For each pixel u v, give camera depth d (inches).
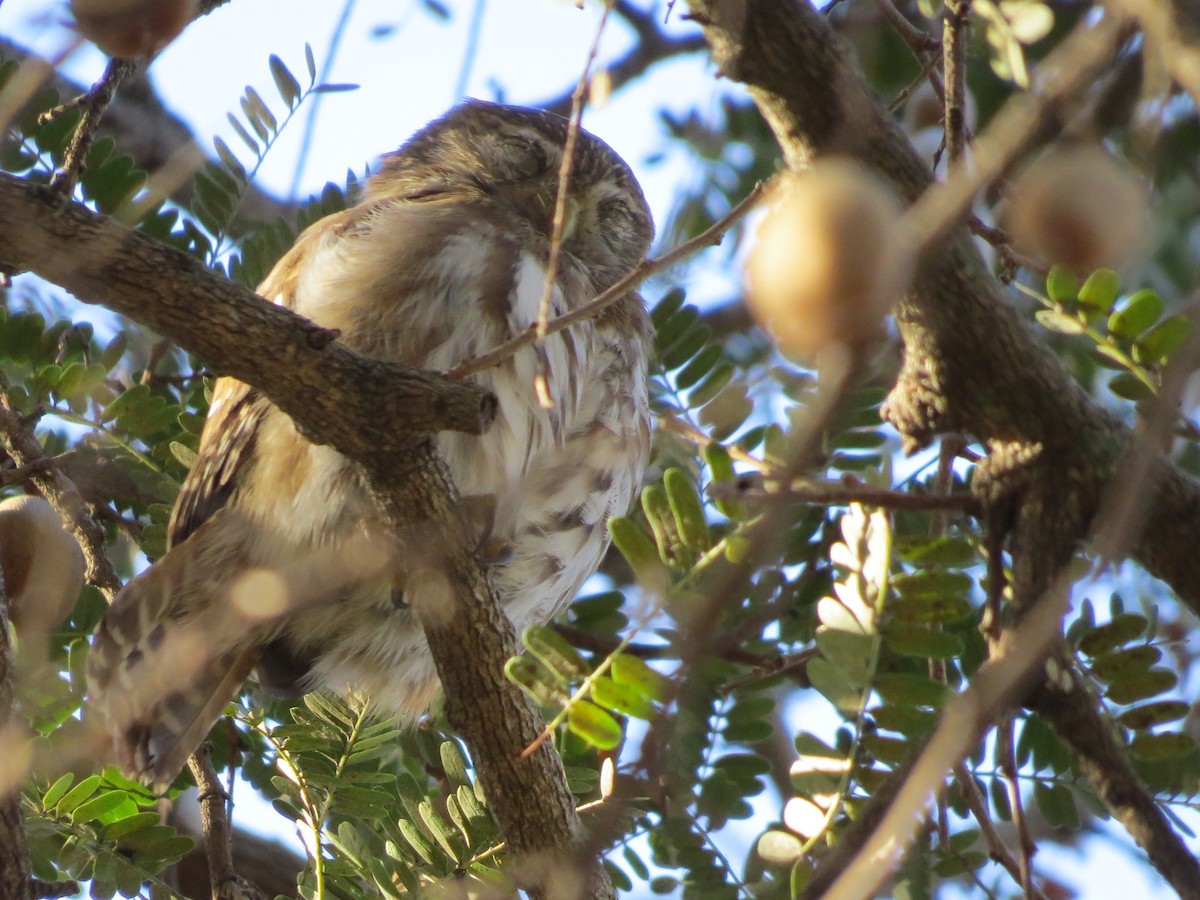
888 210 125.2
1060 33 317.1
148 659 264.5
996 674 143.9
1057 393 179.6
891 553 188.7
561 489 298.2
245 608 275.7
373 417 201.3
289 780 247.0
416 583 220.8
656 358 320.5
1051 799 249.1
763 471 168.9
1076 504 178.1
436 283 292.7
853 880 133.9
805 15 175.3
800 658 242.2
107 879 235.8
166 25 165.8
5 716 192.9
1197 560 177.5
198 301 189.3
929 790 137.6
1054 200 146.6
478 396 201.0
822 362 131.1
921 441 189.0
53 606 231.9
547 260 303.0
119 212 304.7
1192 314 129.3
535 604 308.0
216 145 304.2
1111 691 197.5
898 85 338.3
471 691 224.4
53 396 268.1
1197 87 120.7
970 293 178.7
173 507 293.9
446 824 234.4
